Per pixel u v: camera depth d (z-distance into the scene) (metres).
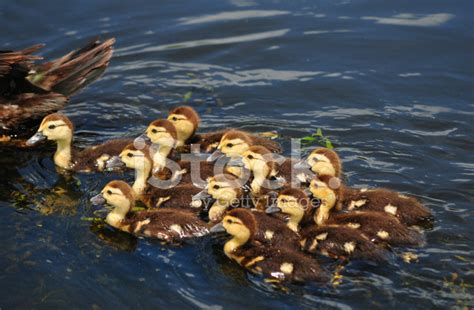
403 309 9.34
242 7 18.53
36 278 10.27
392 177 12.42
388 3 18.41
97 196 11.34
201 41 17.25
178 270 10.33
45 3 18.62
